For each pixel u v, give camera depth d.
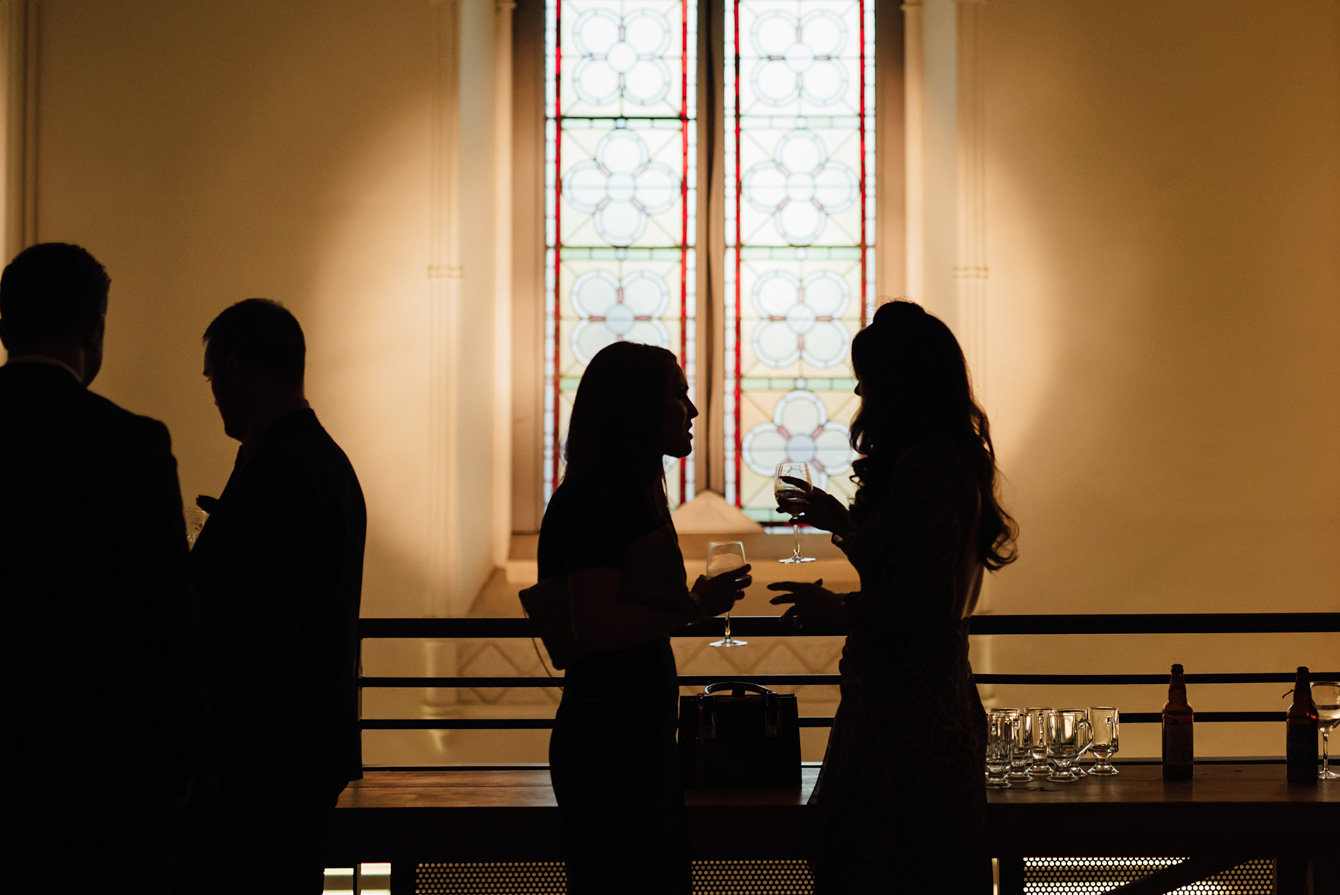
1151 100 6.13
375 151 6.05
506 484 6.99
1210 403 6.10
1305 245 6.08
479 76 6.55
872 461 1.87
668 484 7.07
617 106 7.20
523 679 2.77
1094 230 6.14
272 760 1.74
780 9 7.20
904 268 7.09
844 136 7.16
